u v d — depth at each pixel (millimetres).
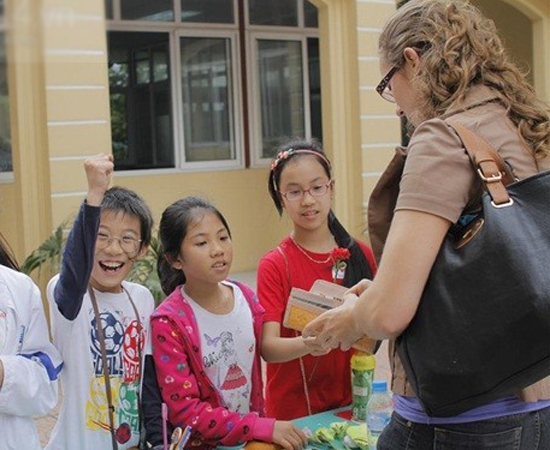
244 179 9062
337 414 2760
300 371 2805
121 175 8477
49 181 5672
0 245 2383
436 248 1549
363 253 2916
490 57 1712
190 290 2525
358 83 6965
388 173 1817
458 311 1514
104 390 2375
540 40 8039
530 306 1467
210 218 2480
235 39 8945
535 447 1670
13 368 2070
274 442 2387
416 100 1758
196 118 8859
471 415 1627
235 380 2525
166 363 2408
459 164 1575
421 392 1571
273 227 9211
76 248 2209
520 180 1573
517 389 1537
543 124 1693
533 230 1521
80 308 2297
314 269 2824
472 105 1679
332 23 6984
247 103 9062
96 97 5707
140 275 4359
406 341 1589
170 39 8625
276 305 2750
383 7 7004
